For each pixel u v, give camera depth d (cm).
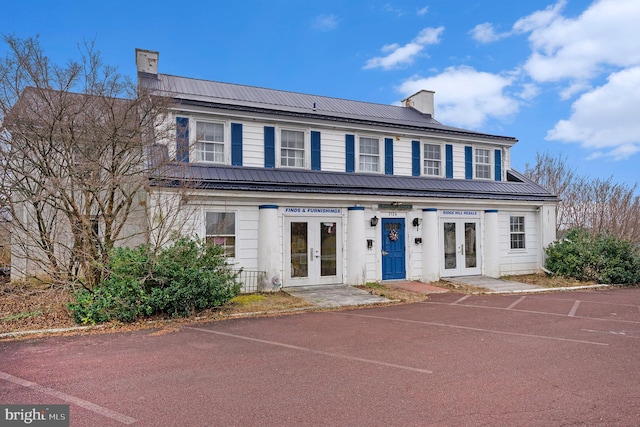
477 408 463
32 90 946
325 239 1425
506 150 1928
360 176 1566
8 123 924
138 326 874
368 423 427
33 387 526
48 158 979
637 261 1636
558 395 501
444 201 1580
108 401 483
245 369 598
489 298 1297
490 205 1717
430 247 1562
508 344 741
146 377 562
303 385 534
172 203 1056
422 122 1962
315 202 1405
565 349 709
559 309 1107
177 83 1684
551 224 1844
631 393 508
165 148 1130
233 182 1270
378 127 1620
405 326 889
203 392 510
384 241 1523
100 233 1076
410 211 1570
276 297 1220
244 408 463
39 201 980
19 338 777
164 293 929
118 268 924
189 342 750
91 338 777
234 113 1396
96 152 979
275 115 1448
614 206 2856
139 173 1049
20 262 1149
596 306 1158
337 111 1830
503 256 1747
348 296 1251
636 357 663
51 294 995
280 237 1356
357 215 1440
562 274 1723
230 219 1291
